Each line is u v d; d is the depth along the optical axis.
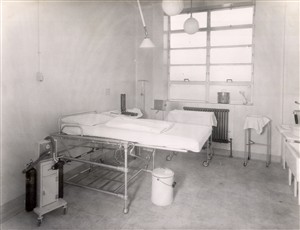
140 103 5.17
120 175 3.39
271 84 4.14
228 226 2.24
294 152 2.74
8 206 2.45
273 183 3.23
